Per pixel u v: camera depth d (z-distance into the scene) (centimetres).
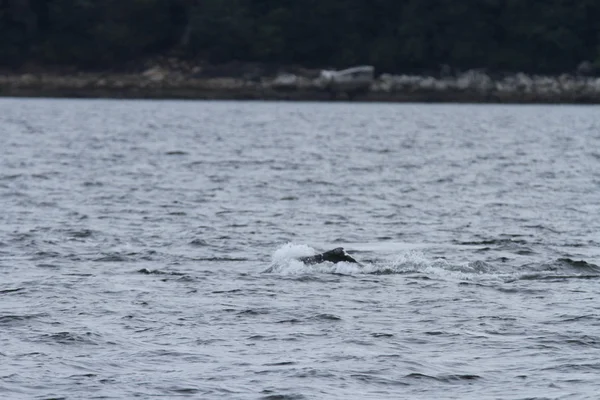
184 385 7906
